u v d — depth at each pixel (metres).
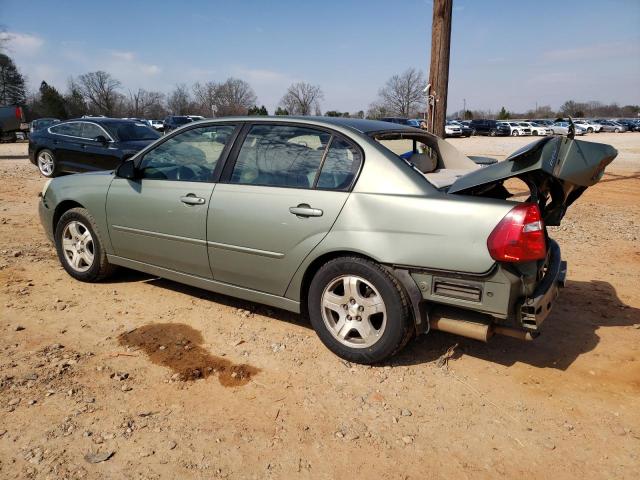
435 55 8.41
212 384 3.34
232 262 4.02
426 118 8.72
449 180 3.74
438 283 3.21
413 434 2.89
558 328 4.27
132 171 4.48
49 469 2.54
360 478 2.56
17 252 5.99
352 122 3.88
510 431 2.93
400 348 3.45
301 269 3.68
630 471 2.62
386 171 3.42
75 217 5.00
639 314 4.57
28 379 3.32
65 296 4.75
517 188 9.75
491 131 49.19
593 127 50.94
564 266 3.78
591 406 3.18
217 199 4.02
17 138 35.34
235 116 4.23
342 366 3.59
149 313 4.42
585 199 10.82
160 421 2.95
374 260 3.40
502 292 3.05
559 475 2.60
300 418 3.01
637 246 6.90
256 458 2.67
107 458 2.63
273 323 4.27
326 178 3.62
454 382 3.42
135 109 81.75
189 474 2.55
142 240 4.55
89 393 3.19
